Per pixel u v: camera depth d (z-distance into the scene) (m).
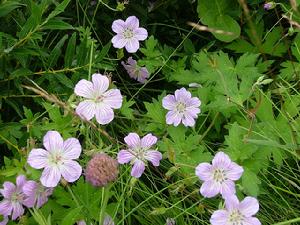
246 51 0.34
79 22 0.34
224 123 0.31
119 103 0.24
